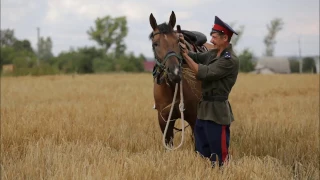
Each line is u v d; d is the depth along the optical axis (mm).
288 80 27984
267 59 78500
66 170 5000
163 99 6145
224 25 5258
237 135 7812
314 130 8039
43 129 7648
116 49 85500
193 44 6555
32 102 13555
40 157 5715
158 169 5141
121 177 4809
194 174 5027
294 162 6301
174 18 5902
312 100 13211
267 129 8094
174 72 5277
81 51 70562
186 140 7391
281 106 11430
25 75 44125
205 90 5469
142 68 74562
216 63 5281
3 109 10594
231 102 13375
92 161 5680
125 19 85312
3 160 5793
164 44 5453
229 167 5250
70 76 41625
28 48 95125
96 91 18094
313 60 81000
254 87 20906
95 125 8250
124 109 10445
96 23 85125
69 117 9117
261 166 5398
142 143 6969
